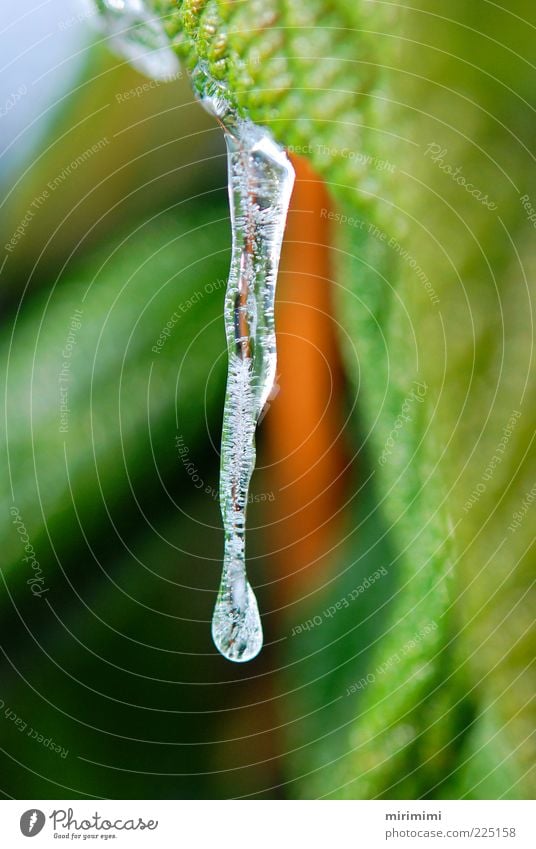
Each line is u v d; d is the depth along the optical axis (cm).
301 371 20
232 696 21
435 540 18
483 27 18
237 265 20
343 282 18
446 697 18
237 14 18
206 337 22
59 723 22
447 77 17
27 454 21
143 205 22
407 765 19
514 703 18
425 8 18
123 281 22
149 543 22
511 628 18
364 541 21
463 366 17
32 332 22
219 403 22
